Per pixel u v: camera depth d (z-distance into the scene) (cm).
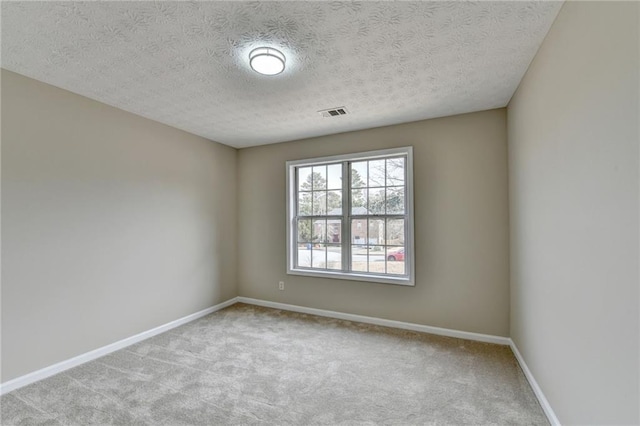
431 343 296
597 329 128
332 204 391
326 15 161
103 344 274
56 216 244
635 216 102
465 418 184
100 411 191
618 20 109
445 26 172
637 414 103
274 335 319
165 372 241
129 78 234
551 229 178
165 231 338
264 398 206
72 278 254
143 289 312
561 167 162
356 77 234
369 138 358
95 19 163
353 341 302
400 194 350
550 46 175
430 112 307
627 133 105
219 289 414
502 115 296
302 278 400
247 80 238
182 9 155
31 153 230
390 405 198
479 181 304
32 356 228
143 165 316
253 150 439
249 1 149
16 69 218
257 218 434
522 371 240
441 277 319
